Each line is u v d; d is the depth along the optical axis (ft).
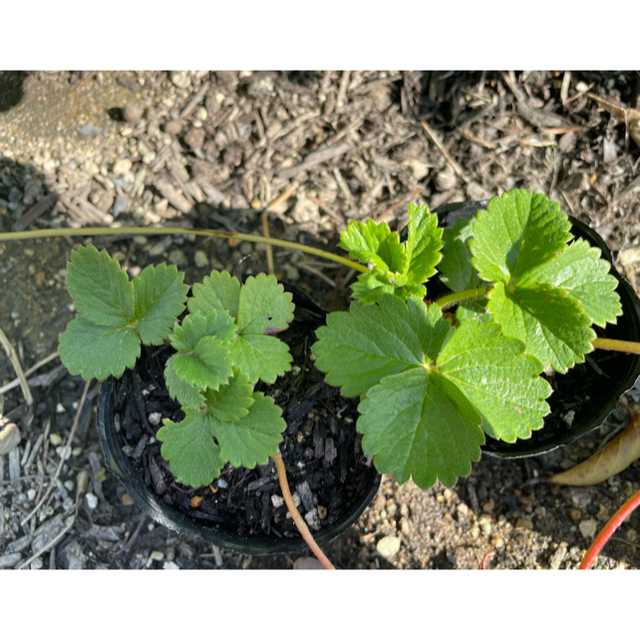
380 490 0.95
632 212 1.00
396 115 1.05
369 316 0.68
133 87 1.04
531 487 0.95
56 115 1.03
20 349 0.98
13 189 1.01
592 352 0.86
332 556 0.94
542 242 0.71
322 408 0.84
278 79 1.04
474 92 1.04
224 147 1.04
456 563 0.93
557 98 1.04
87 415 0.97
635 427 0.93
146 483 0.81
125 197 1.03
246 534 0.80
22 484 0.95
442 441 0.65
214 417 0.71
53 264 1.00
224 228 1.03
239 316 0.74
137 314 0.73
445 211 0.86
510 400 0.66
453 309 0.82
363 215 1.03
